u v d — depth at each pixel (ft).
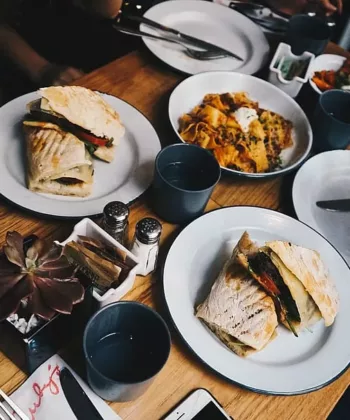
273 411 2.25
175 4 4.14
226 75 3.57
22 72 4.69
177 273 2.52
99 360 2.14
